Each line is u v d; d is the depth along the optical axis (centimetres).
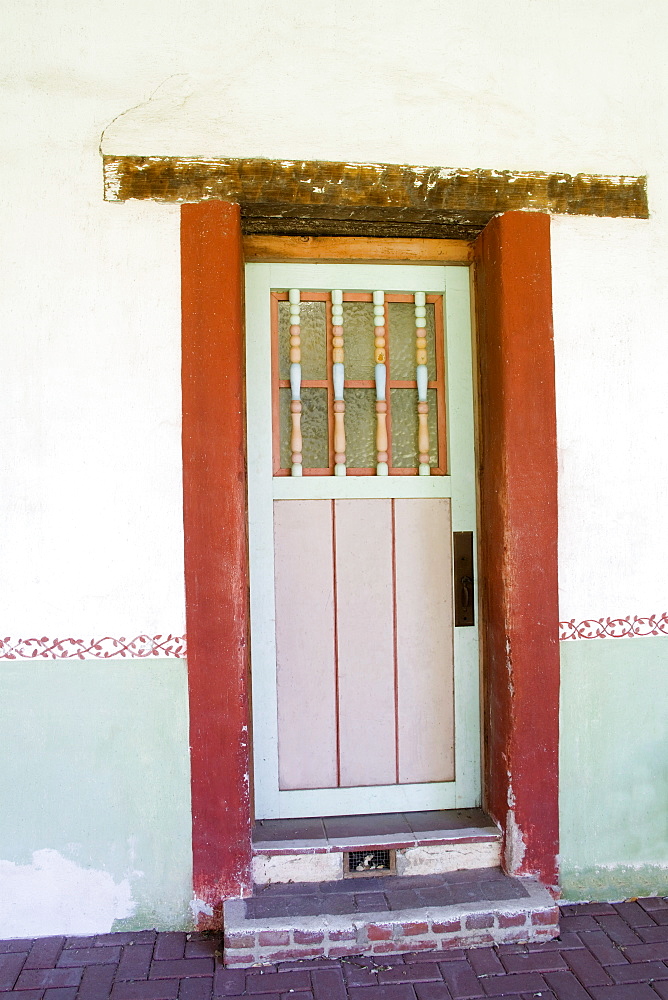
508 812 261
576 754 265
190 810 247
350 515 282
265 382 277
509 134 260
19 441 243
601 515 266
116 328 245
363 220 264
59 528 244
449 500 287
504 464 259
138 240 246
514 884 257
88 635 245
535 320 260
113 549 245
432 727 287
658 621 270
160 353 246
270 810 278
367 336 286
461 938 239
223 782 246
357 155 252
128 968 229
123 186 246
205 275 246
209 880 247
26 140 244
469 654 287
